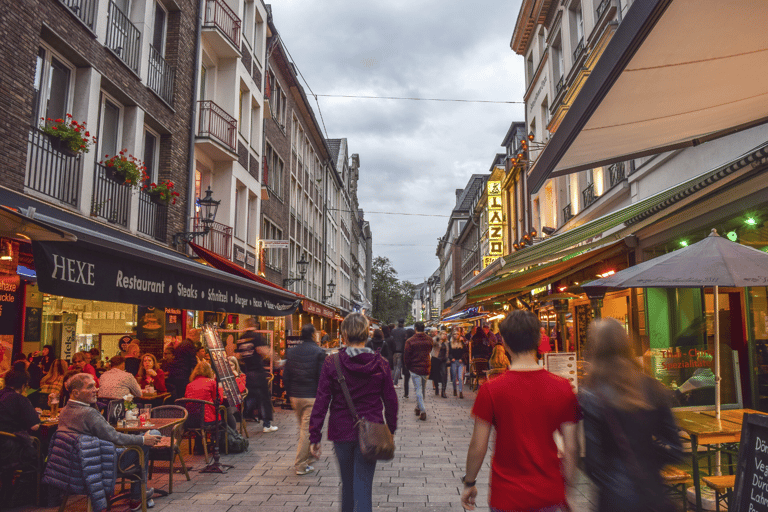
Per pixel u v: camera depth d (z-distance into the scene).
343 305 51.00
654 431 2.46
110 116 11.02
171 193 12.26
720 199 7.12
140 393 6.91
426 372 10.62
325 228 35.56
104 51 10.20
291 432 9.52
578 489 5.52
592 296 7.24
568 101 14.41
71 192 9.21
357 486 3.93
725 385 8.26
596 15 14.41
